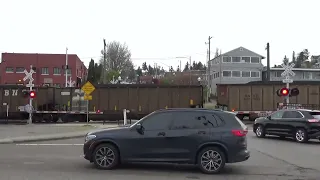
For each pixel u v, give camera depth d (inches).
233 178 360.8
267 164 445.7
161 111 397.1
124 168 404.8
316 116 684.1
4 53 2588.6
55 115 1273.4
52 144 650.8
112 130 399.5
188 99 1262.3
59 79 2630.4
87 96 1013.2
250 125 1135.0
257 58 3255.4
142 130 390.9
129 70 4094.5
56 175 364.2
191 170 398.0
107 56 3764.8
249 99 1285.7
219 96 1311.5
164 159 385.1
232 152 378.9
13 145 635.5
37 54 2618.1
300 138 684.1
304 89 1270.9
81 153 529.7
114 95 1275.8
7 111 1235.2
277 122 733.3
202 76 3895.2
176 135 385.1
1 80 2576.3
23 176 358.3
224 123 386.9
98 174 370.3
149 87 1273.4
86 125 1023.6
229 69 3228.3
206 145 383.6
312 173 389.7
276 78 3225.9
